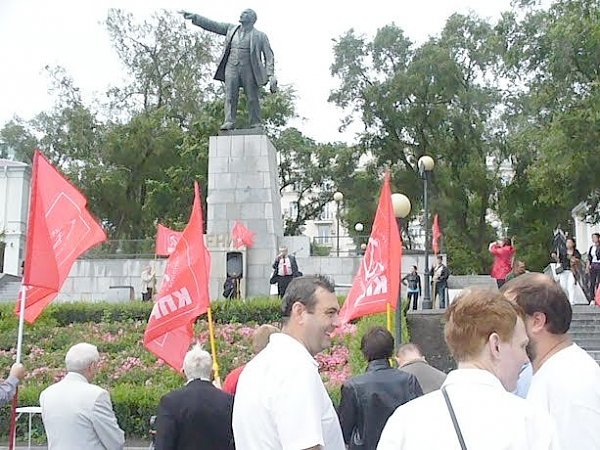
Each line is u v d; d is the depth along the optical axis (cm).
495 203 4800
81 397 624
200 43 4997
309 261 3006
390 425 299
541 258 4706
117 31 4925
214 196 2916
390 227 1051
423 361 673
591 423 356
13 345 2080
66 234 985
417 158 4803
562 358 382
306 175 5128
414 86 4534
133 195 5003
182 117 5028
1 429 1396
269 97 5056
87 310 2364
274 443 370
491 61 4600
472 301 312
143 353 1945
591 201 3291
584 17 2820
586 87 2912
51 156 4953
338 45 4791
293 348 391
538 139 3172
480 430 285
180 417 559
